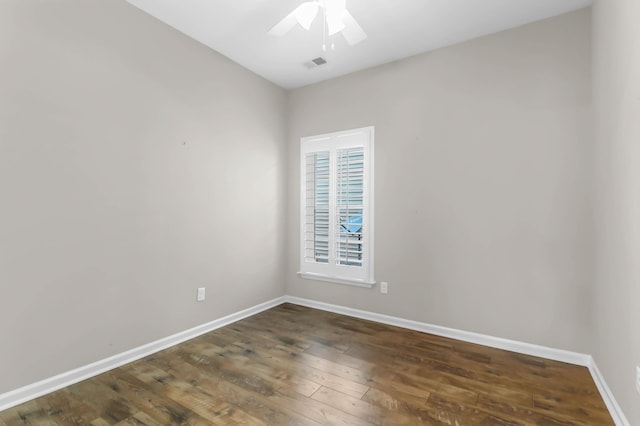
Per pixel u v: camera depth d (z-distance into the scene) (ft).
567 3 7.66
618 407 5.57
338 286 11.76
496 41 8.88
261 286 11.93
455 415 5.80
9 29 5.95
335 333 9.77
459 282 9.38
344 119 11.59
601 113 6.76
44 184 6.41
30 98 6.22
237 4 7.85
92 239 7.17
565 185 8.02
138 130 8.03
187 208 9.26
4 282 5.92
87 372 7.06
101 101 7.30
